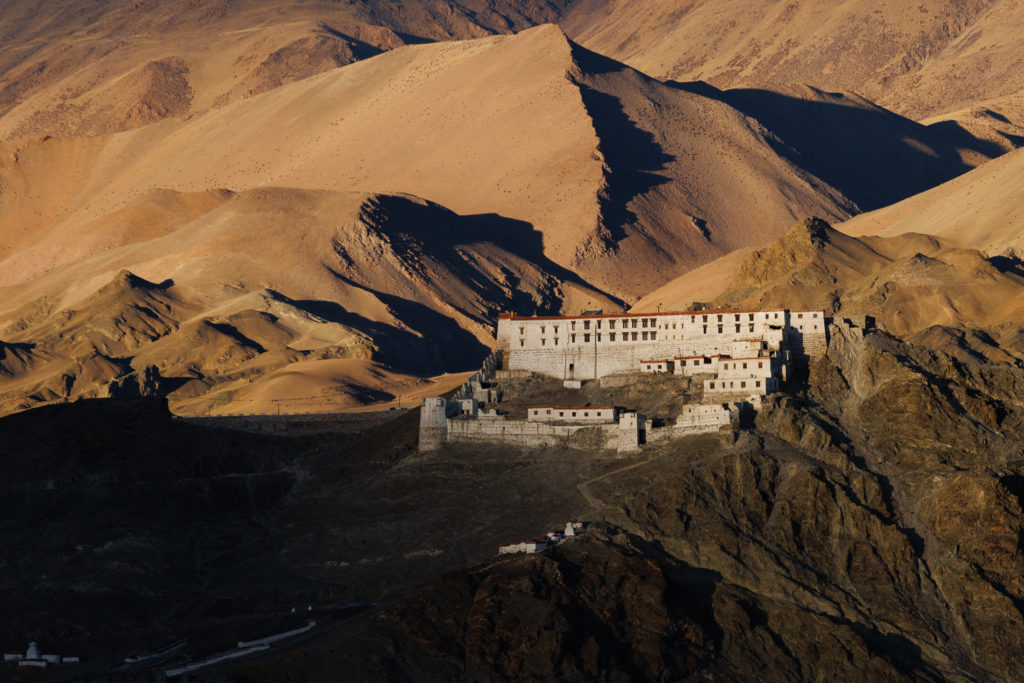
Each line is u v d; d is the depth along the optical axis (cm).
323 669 19238
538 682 19475
